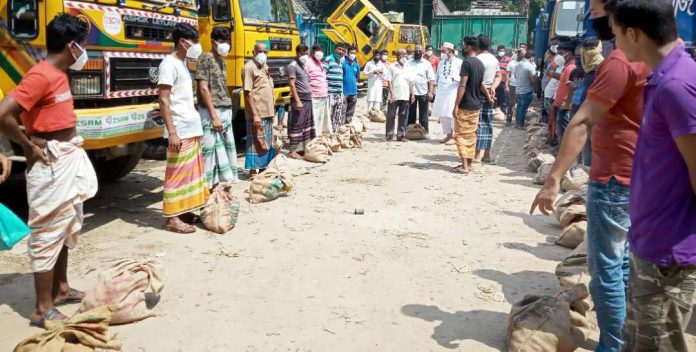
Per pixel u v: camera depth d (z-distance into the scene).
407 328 4.14
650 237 2.57
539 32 21.75
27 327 4.02
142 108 6.38
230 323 4.15
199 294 4.61
